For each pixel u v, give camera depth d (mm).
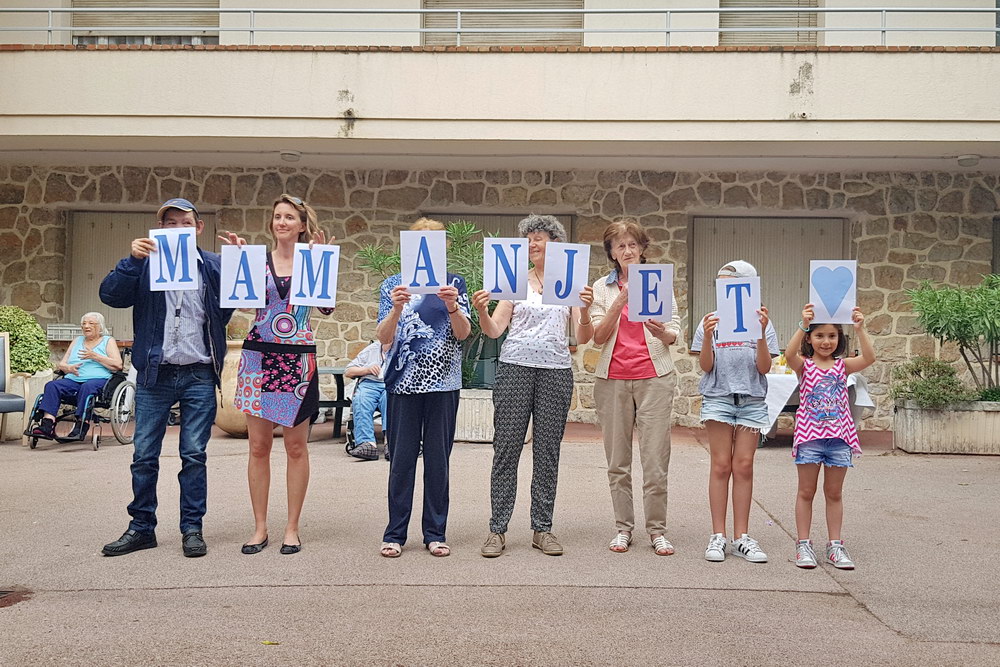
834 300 4430
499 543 4527
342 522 5227
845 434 4391
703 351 4543
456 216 10812
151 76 9008
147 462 4562
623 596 3861
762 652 3219
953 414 8242
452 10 9297
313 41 10781
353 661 3100
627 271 4535
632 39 10586
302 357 4520
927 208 10281
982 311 8156
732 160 9875
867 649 3264
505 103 8992
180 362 4547
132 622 3477
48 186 10570
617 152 9562
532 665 3082
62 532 4926
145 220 10930
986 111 8680
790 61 8820
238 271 4426
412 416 4480
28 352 8922
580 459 7773
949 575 4250
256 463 4582
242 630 3393
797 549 4438
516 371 4559
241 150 9727
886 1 10352
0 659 3082
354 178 10523
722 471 4582
